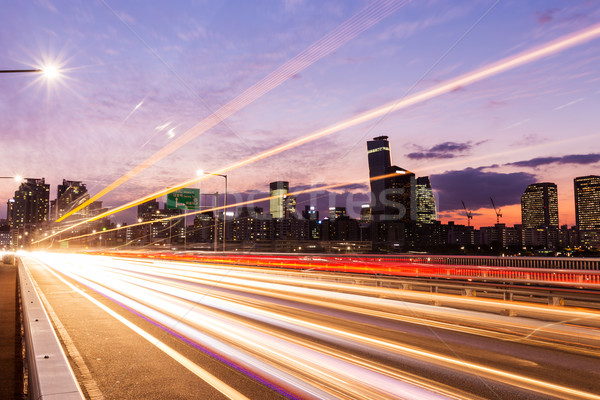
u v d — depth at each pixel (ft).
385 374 20.71
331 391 18.25
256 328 31.45
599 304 38.55
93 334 29.04
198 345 26.03
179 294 53.52
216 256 145.07
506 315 37.93
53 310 39.81
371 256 121.29
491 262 65.31
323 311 40.11
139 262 162.91
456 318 36.29
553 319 35.35
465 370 21.52
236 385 18.76
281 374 20.44
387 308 42.14
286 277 82.38
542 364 22.72
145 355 23.62
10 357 22.02
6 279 75.15
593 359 23.75
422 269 72.23
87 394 17.47
